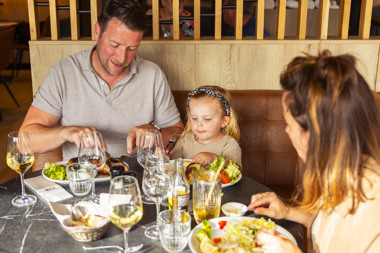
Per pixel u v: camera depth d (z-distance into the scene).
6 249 1.02
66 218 1.07
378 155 0.84
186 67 2.52
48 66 2.50
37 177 1.46
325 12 2.45
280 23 2.47
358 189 0.87
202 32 4.61
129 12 1.74
